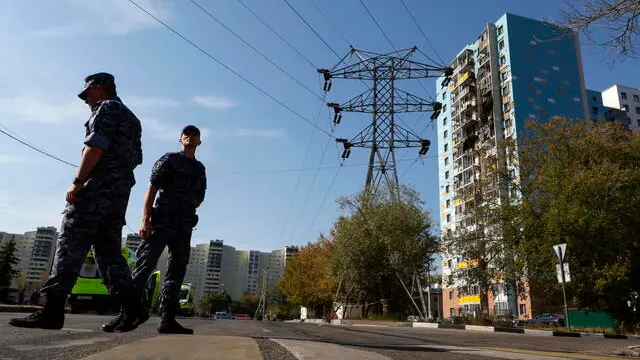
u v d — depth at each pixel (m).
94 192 3.60
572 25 7.99
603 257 21.98
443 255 27.88
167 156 4.73
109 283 3.87
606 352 7.12
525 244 23.31
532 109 64.75
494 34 70.00
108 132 3.63
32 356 2.41
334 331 9.85
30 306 10.84
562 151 25.28
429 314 25.67
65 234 3.54
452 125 77.69
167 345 2.88
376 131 31.95
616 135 25.20
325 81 32.72
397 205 26.88
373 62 32.81
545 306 53.75
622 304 22.39
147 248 4.51
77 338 3.52
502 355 4.68
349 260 27.06
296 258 57.56
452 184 76.50
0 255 41.03
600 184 21.52
